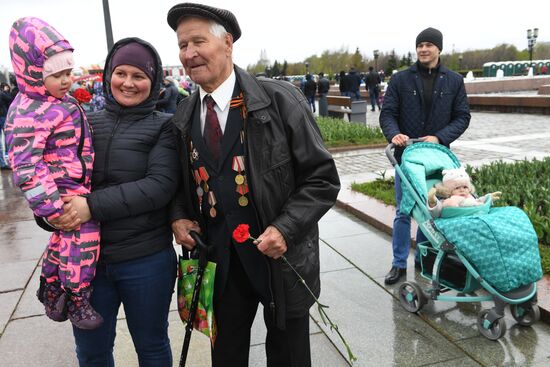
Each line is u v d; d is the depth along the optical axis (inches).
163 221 84.3
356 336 121.7
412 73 150.2
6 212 256.8
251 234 78.6
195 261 84.3
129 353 116.9
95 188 79.9
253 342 120.6
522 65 1477.6
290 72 2812.5
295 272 78.4
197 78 74.7
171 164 80.8
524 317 122.0
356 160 363.6
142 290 82.0
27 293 153.0
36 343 123.4
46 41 69.2
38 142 69.6
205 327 81.4
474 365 107.9
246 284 84.3
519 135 452.1
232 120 76.5
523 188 205.9
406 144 141.4
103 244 79.8
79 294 77.1
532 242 112.7
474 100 731.4
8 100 398.9
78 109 75.4
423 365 108.9
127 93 79.2
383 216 209.8
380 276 157.2
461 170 127.9
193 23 72.9
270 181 75.1
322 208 75.8
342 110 633.0
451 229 116.0
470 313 130.9
